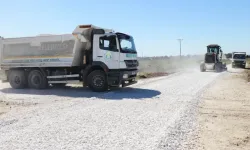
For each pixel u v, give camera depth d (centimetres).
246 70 3428
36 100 1064
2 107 907
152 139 539
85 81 1340
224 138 568
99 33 1292
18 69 1528
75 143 514
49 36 1418
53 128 617
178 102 981
